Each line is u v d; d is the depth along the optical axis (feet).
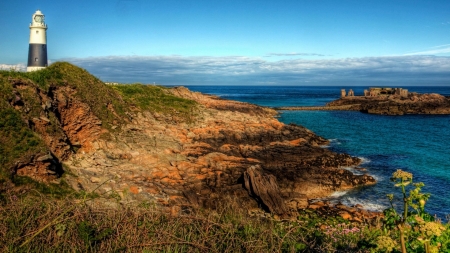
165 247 19.76
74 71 76.69
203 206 53.36
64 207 21.48
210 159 72.64
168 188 56.03
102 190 49.85
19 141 47.65
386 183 72.13
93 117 71.10
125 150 68.59
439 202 63.26
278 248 20.29
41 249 19.21
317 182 67.87
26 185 43.55
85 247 19.07
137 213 21.39
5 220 19.94
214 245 19.77
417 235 15.69
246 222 23.40
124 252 19.40
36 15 102.22
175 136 84.28
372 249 16.60
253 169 59.82
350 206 60.18
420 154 99.35
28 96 58.65
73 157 61.00
